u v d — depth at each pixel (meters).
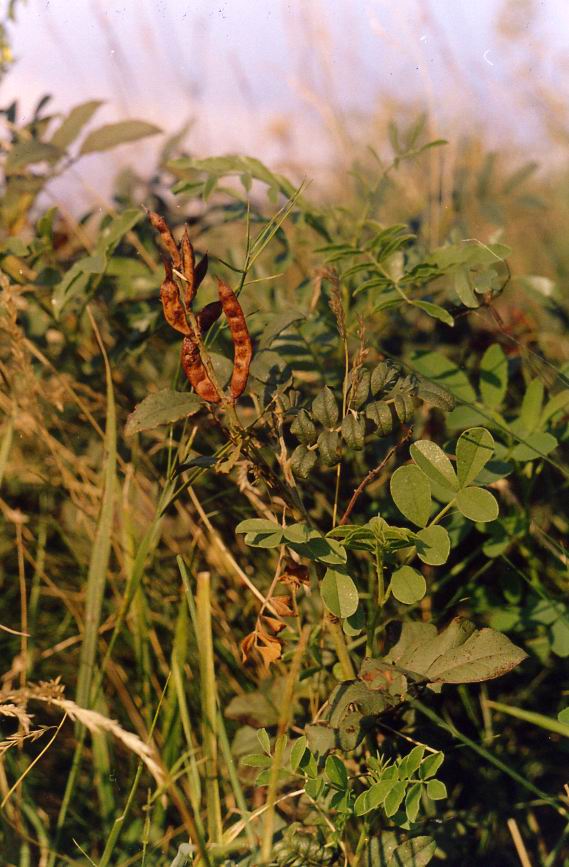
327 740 0.52
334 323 0.61
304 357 0.60
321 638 0.57
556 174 0.90
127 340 0.63
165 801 0.56
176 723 0.57
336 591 0.53
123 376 0.65
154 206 0.67
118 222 0.60
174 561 0.62
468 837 0.56
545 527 0.61
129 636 0.61
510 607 0.58
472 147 0.72
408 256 0.60
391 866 0.52
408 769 0.52
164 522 0.62
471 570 0.60
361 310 0.62
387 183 0.65
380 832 0.53
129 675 0.61
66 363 0.65
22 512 0.66
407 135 0.64
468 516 0.53
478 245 0.58
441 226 0.68
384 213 0.72
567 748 0.57
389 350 0.63
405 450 0.62
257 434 0.60
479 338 0.64
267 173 0.62
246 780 0.56
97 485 0.63
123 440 0.64
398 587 0.53
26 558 0.65
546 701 0.58
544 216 0.87
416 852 0.52
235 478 0.60
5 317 0.59
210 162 0.62
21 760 0.58
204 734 0.55
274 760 0.51
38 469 0.65
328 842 0.53
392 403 0.54
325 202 0.66
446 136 0.72
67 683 0.62
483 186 0.69
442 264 0.58
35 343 0.64
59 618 0.64
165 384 0.65
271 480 0.54
